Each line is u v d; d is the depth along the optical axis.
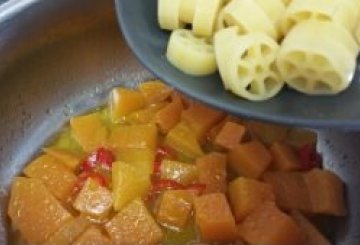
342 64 0.29
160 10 0.33
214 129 0.42
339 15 0.30
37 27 0.40
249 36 0.30
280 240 0.35
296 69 0.30
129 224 0.36
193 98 0.30
